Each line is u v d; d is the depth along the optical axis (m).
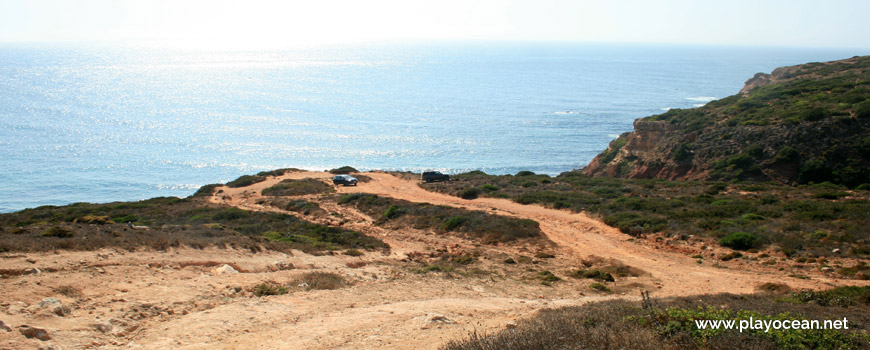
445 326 10.20
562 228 29.91
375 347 8.66
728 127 55.53
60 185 85.81
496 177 56.53
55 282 10.70
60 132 125.19
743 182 44.94
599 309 10.10
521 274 20.03
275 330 9.66
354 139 123.06
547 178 54.53
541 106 178.25
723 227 25.67
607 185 45.94
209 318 10.05
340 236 27.53
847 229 22.81
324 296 13.14
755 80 93.06
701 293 17.02
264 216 34.53
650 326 8.30
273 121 143.00
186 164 99.75
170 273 13.45
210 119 144.38
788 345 7.64
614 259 22.98
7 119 137.50
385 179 56.41
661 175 55.97
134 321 9.48
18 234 16.25
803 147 46.25
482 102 186.50
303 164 100.88
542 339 7.53
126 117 144.88
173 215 35.50
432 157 107.56
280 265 16.94
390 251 24.53
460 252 24.75
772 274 19.53
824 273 18.97
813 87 63.56
